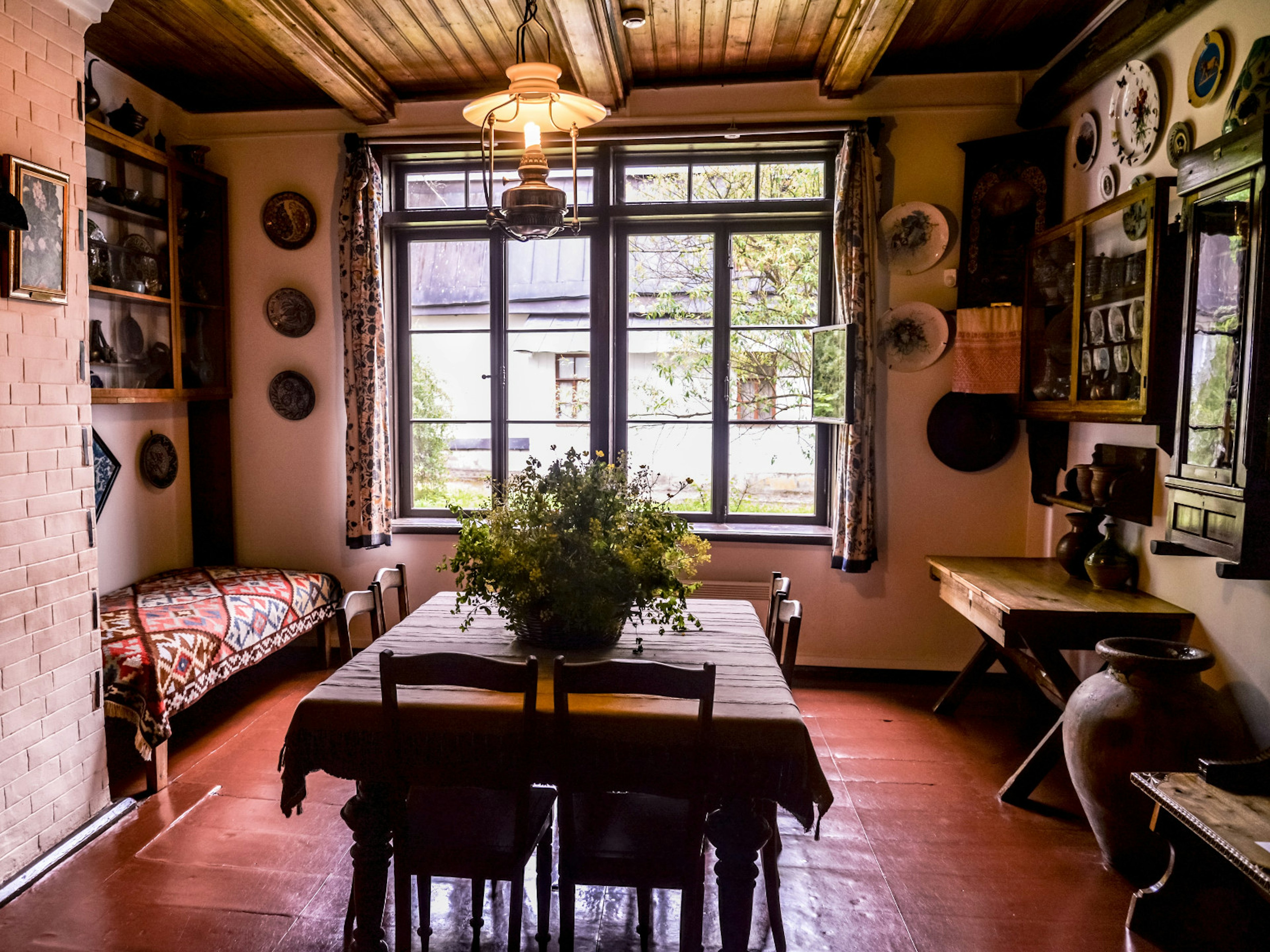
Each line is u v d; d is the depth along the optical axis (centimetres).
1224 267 237
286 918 244
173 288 430
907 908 252
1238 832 195
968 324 424
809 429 474
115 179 407
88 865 271
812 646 464
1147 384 292
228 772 340
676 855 204
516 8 360
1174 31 317
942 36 400
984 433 442
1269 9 259
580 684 194
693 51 414
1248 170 223
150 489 457
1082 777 268
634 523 262
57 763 278
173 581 436
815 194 464
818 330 450
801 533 462
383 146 468
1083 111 394
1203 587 292
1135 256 302
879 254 446
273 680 452
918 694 439
